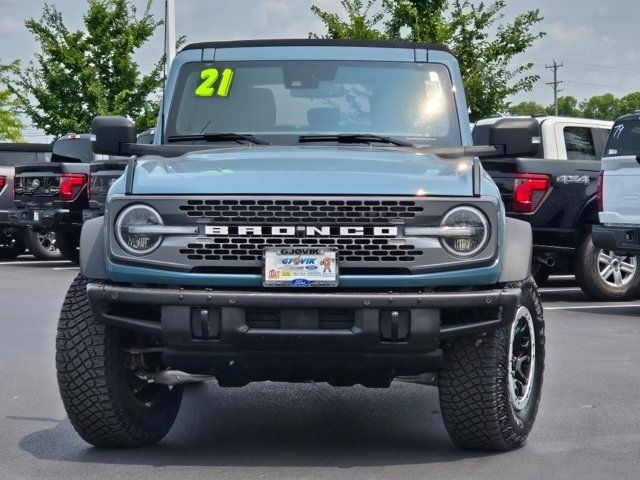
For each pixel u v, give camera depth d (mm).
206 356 5789
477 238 5785
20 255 24625
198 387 8562
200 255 5766
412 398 8102
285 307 5672
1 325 11930
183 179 5891
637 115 13219
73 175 19688
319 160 6262
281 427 7047
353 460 6113
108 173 17141
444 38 25578
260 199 5734
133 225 5816
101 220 6164
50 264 21422
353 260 5730
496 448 6281
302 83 7379
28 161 23406
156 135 7410
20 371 9008
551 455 6223
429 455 6234
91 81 32750
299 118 7293
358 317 5680
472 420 6098
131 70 33188
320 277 5695
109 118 7031
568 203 14227
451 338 5992
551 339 11016
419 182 5848
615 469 5902
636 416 7301
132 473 5812
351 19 26594
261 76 7430
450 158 6609
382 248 5734
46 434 6766
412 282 5730
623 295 14727
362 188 5766
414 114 7293
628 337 11180
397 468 5914
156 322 5859
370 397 8133
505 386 6078
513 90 26109
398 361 5785
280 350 5746
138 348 6223
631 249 13203
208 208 5773
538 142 6961
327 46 7531
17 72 33312
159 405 6547
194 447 6461
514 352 6410
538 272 16875
